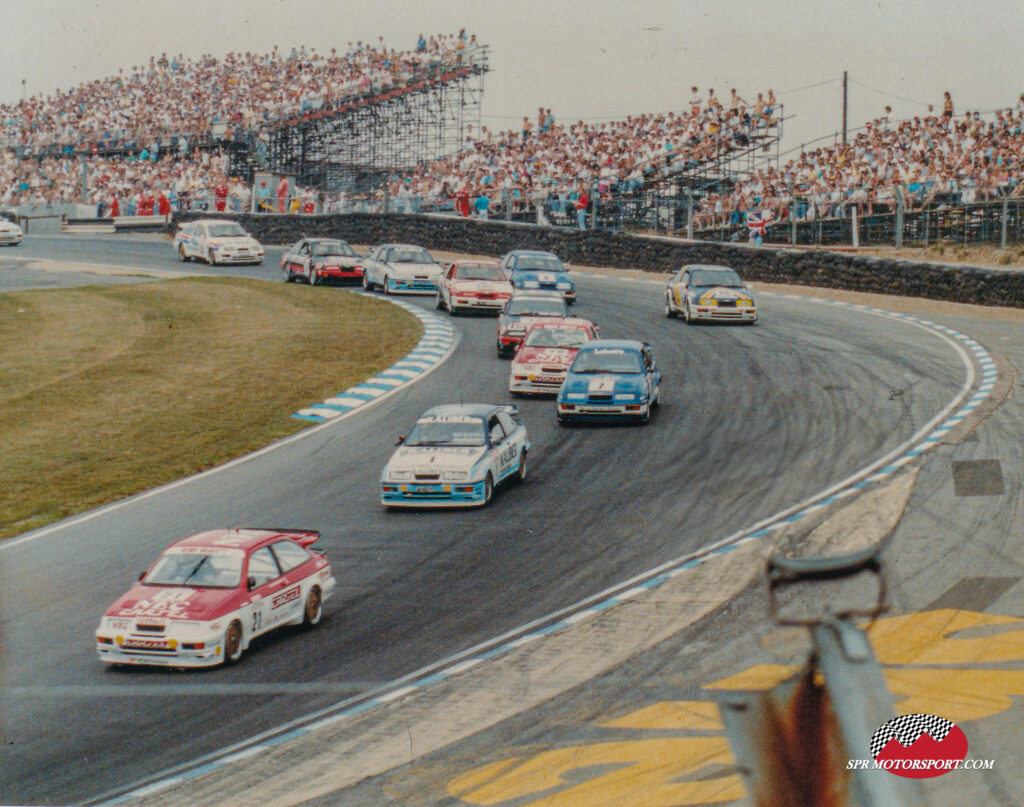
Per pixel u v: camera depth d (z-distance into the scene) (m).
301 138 102.94
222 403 39.78
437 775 13.28
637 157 69.69
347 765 13.89
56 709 16.58
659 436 32.56
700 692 15.03
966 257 53.44
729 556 21.52
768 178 63.44
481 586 21.33
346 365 44.91
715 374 40.25
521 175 73.69
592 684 15.94
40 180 106.19
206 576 19.11
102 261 79.25
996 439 27.92
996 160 53.28
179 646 17.84
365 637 19.16
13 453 34.47
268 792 13.22
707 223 67.25
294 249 67.75
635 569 21.48
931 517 22.36
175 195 94.12
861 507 23.62
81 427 37.25
